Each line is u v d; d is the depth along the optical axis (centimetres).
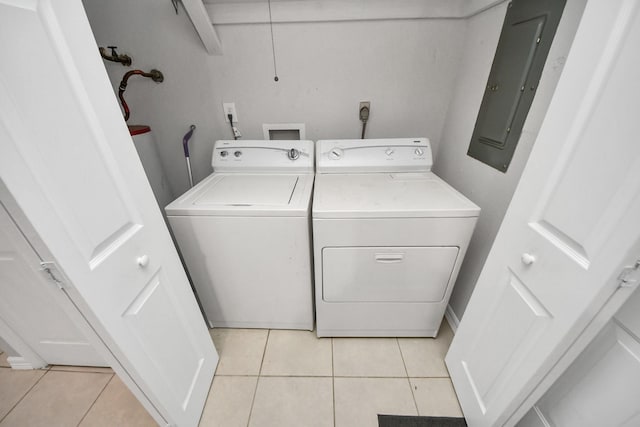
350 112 178
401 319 150
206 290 146
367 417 124
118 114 73
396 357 149
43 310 120
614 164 54
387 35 156
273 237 126
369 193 131
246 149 164
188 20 152
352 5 146
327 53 161
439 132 183
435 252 124
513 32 111
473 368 113
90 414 126
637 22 50
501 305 93
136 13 150
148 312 86
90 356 139
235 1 142
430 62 162
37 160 52
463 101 155
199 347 123
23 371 143
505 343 91
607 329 69
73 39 60
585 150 61
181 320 107
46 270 57
